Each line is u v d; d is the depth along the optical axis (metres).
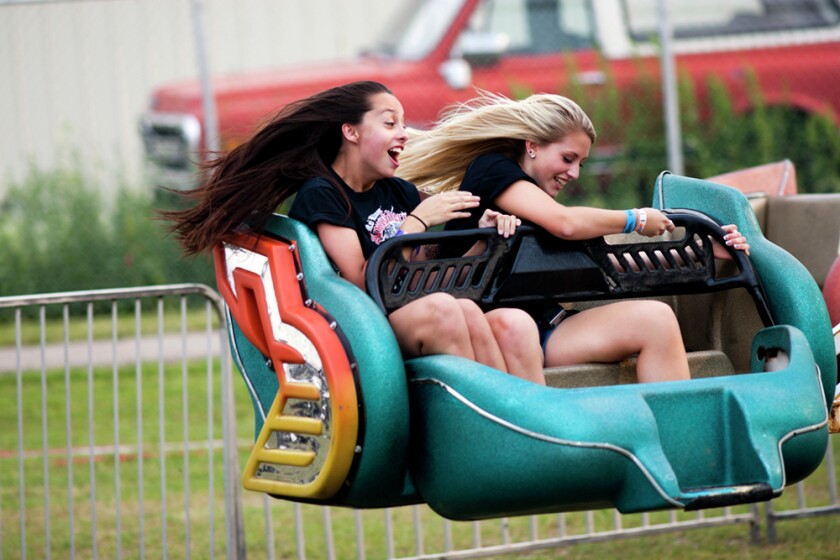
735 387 11.60
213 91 34.53
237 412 29.20
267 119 13.58
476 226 13.45
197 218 13.45
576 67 36.53
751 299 14.03
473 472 11.28
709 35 37.97
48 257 35.09
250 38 36.72
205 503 23.59
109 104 35.91
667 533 21.22
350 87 13.60
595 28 37.09
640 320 12.80
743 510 23.06
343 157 13.62
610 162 36.47
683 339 14.85
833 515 21.38
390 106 13.51
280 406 12.42
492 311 12.71
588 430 10.95
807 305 13.02
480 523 22.73
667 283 13.14
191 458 26.16
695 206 14.05
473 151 14.04
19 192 35.28
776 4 38.72
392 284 12.29
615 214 12.85
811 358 12.24
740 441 11.44
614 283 12.99
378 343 11.53
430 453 11.70
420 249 13.86
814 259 17.53
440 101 35.59
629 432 11.05
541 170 13.60
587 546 21.33
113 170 35.75
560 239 12.84
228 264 13.33
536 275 12.66
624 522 22.55
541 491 11.07
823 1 39.09
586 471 10.97
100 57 35.78
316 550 21.14
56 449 26.75
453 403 11.40
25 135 35.50
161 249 35.12
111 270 35.06
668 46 34.00
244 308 13.09
